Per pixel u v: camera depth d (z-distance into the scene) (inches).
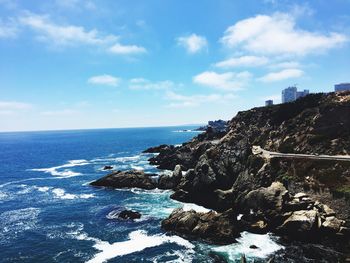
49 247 1856.5
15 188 3526.1
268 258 1662.2
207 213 2065.7
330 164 2427.4
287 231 1955.0
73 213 2513.5
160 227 2135.8
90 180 3919.8
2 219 2379.4
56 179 4042.8
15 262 1681.8
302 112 3358.8
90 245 1872.5
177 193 2834.6
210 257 1679.4
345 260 1637.6
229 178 2669.8
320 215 2009.1
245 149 2817.4
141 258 1683.1
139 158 5900.6
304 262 1615.4
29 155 7012.8
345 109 2864.2
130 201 2832.2
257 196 2252.7
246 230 2047.2
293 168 2536.9
